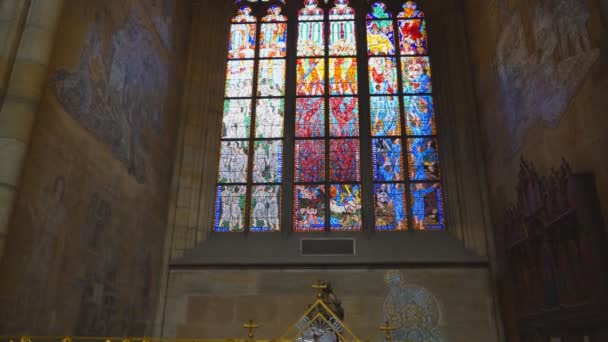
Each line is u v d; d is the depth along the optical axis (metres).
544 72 9.35
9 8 7.21
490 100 12.92
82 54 8.56
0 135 6.61
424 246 13.16
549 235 8.65
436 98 15.05
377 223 13.84
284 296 12.55
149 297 11.95
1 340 6.35
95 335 8.99
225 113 15.41
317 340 5.86
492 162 12.84
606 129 7.16
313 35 16.33
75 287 8.27
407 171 14.37
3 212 6.29
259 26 16.55
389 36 16.17
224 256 13.09
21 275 6.75
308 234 13.67
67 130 8.02
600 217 7.27
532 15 9.87
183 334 12.22
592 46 7.53
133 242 10.93
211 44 15.79
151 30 12.24
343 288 12.56
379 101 15.32
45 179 7.38
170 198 13.55
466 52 14.95
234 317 12.38
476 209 13.19
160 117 12.91
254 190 14.41
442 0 15.98
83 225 8.55
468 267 12.59
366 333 12.03
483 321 12.05
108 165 9.59
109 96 9.69
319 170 14.59
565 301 8.05
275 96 15.54
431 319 12.10
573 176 7.61
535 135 9.84
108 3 9.63
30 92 6.92
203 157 14.33
